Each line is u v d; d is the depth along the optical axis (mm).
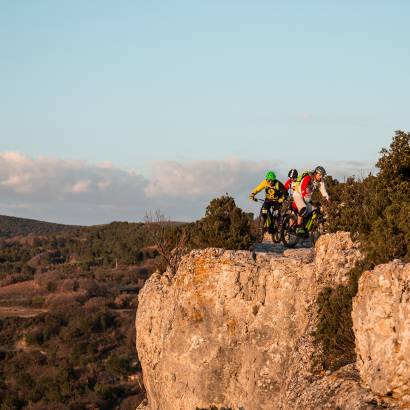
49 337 141000
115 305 168625
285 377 23844
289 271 26531
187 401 28203
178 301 29266
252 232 33000
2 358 131375
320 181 29328
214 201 32625
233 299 27641
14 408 106938
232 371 27219
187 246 33062
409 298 17969
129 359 126438
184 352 28547
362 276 19812
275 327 26234
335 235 25469
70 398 109312
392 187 25250
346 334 21703
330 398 19828
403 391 18031
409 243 21062
